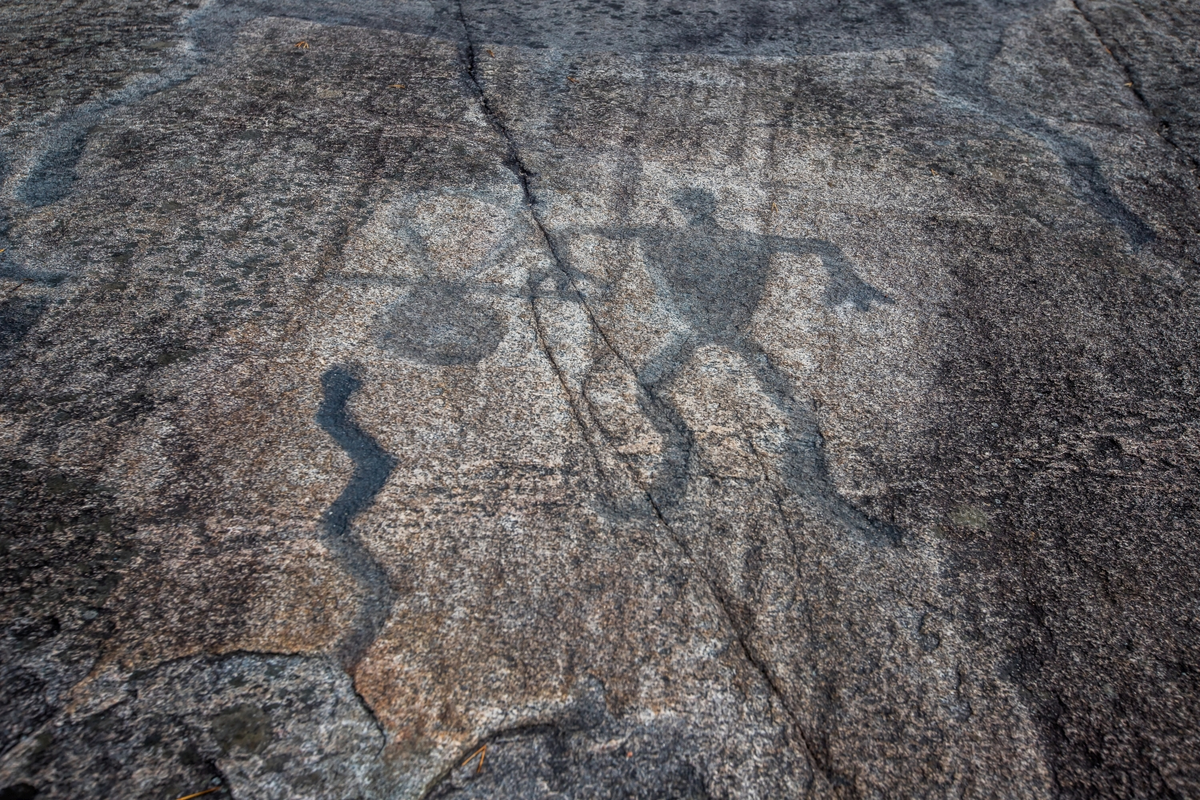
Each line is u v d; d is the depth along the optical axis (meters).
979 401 1.39
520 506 1.18
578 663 1.01
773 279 1.61
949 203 1.82
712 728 0.97
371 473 1.21
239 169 1.77
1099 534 1.20
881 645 1.06
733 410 1.35
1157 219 1.81
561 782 0.91
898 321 1.54
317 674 0.99
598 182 1.82
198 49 2.17
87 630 1.01
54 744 0.91
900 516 1.21
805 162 1.91
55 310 1.43
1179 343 1.53
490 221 1.69
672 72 2.20
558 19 2.43
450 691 0.98
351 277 1.54
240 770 0.91
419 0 2.48
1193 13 2.57
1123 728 0.99
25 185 1.69
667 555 1.13
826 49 2.34
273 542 1.12
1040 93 2.19
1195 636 1.09
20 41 2.15
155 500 1.16
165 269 1.52
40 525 1.11
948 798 0.93
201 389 1.31
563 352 1.44
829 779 0.94
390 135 1.90
